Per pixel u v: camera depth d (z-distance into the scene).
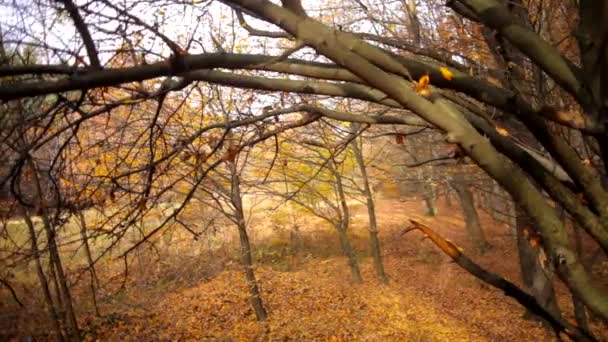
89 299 14.34
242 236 14.30
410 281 19.03
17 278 12.38
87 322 13.73
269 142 11.67
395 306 16.00
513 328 13.51
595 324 11.95
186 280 16.09
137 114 6.19
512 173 2.16
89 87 2.12
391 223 27.72
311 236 23.50
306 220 21.61
